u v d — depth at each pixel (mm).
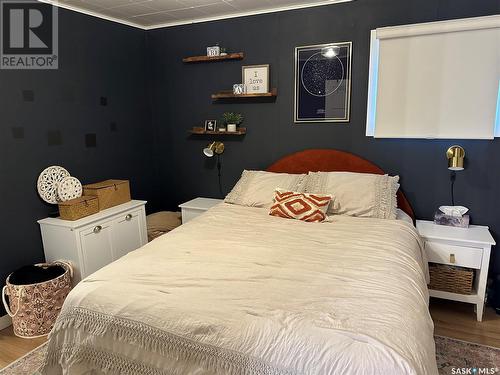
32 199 2830
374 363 1186
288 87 3363
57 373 1743
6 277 2684
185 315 1476
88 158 3324
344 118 3189
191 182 4008
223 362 1341
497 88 2648
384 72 2945
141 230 3408
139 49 3828
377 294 1584
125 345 1534
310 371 1227
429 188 2996
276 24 3301
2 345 2416
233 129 3578
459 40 2688
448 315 2641
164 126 4027
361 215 2771
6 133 2631
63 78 3043
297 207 2740
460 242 2545
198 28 3633
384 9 2914
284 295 1593
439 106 2830
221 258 2016
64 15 3021
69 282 2680
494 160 2760
